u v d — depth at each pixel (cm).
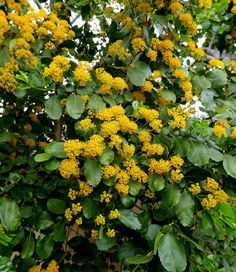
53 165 40
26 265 43
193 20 58
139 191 46
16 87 44
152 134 43
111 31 57
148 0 51
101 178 40
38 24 49
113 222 44
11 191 43
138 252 44
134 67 49
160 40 53
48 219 44
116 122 40
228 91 54
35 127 54
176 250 40
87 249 51
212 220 43
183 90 51
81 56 63
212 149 43
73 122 49
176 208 42
